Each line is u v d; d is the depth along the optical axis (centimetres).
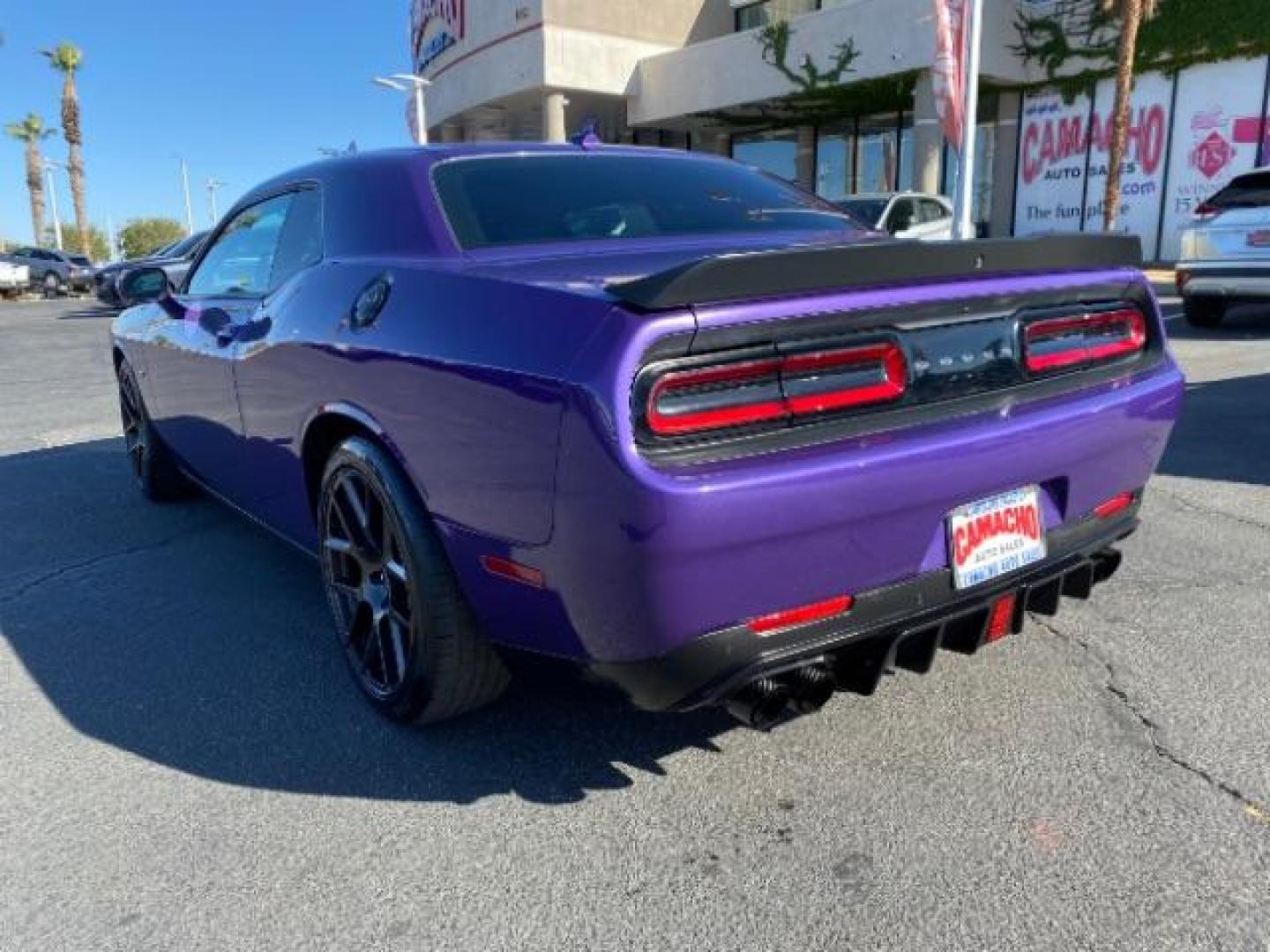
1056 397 246
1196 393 745
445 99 3231
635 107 2797
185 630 356
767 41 2398
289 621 362
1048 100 2223
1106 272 264
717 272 192
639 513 188
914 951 191
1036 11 2170
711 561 195
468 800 246
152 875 220
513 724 282
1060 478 250
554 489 201
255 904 210
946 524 228
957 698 288
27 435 744
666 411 193
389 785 253
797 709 224
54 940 200
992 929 196
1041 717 276
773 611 206
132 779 259
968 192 1590
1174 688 291
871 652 225
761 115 2667
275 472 332
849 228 332
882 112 2566
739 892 209
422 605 247
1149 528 439
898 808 236
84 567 428
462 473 224
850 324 213
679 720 281
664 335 192
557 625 215
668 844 226
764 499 195
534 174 307
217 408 373
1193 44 1967
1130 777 246
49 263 3569
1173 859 215
